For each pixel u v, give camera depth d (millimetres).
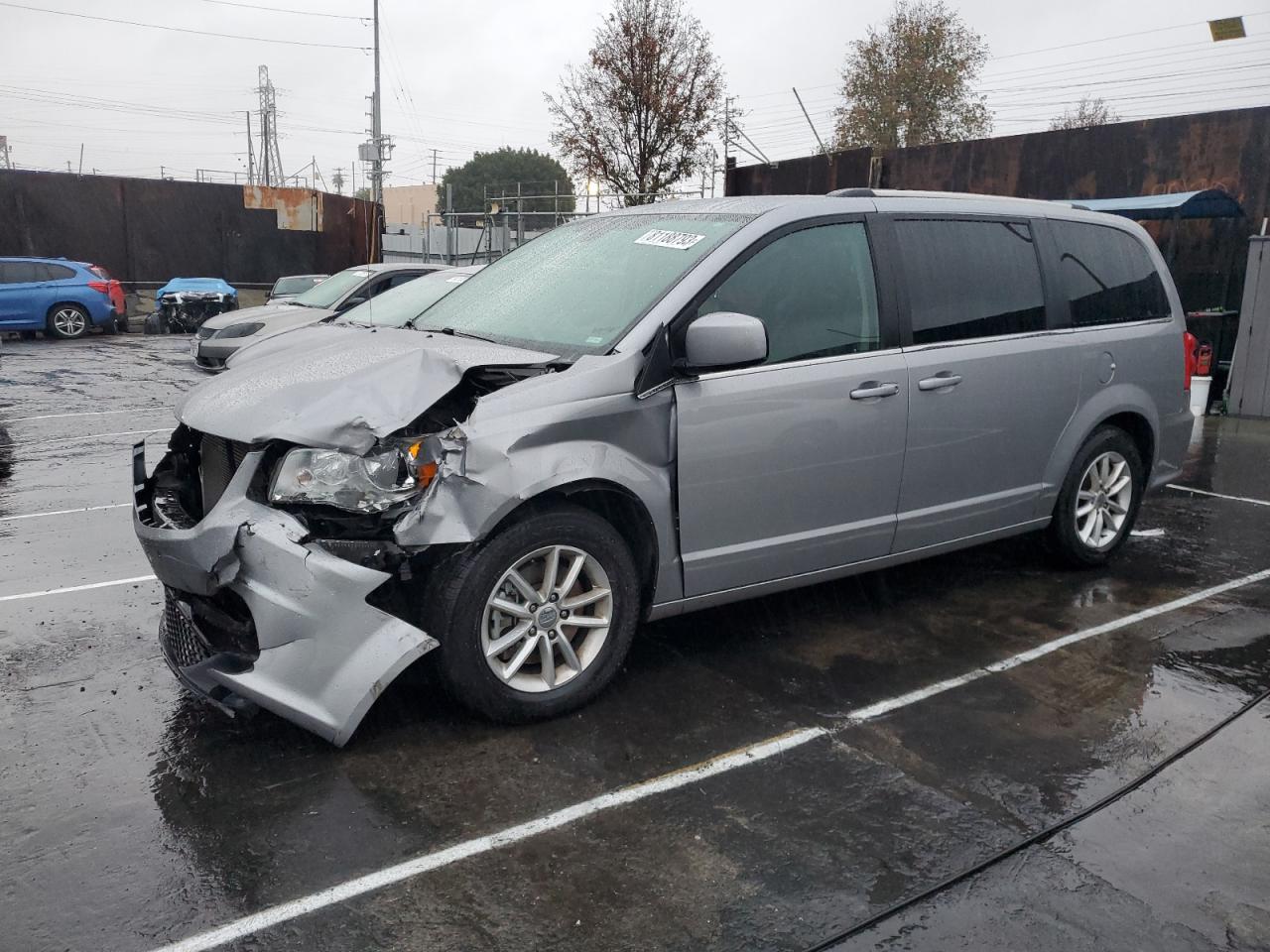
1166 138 12664
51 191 22969
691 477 3729
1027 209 4977
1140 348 5336
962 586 5188
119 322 21172
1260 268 10742
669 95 20750
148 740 3465
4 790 3127
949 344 4461
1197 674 4137
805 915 2584
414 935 2488
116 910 2568
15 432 9539
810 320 4047
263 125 69438
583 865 2781
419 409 3250
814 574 4219
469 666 3359
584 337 3803
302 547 3109
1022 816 3062
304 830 2926
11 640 4379
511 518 3377
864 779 3260
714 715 3689
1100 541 5422
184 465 3836
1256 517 6758
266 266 25594
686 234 4148
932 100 37531
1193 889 2723
